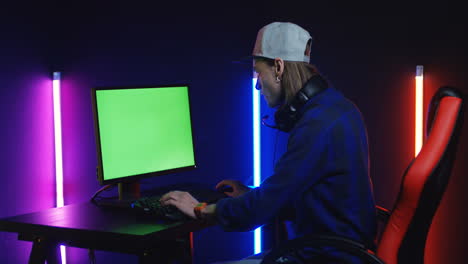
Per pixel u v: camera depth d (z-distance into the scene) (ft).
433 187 5.43
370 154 10.36
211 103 11.27
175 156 8.76
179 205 6.64
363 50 10.37
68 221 6.75
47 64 10.58
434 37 9.61
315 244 5.36
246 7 11.62
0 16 9.62
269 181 5.83
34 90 10.33
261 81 6.48
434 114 5.68
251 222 5.88
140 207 7.15
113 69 10.94
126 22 10.94
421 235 5.59
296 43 6.19
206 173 11.26
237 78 11.53
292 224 6.73
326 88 6.14
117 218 6.90
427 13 9.66
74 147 10.89
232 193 8.27
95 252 11.10
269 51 6.27
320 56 10.89
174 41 11.03
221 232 11.54
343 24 10.58
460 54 9.36
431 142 5.49
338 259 5.65
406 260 5.57
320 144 5.65
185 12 11.10
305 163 5.65
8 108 9.79
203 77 11.24
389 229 5.61
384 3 10.09
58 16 10.72
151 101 8.41
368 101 10.35
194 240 11.44
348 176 5.70
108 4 10.94
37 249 6.75
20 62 10.03
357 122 5.90
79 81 10.89
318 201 5.82
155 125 8.45
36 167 10.34
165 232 6.25
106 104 7.74
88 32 10.93
